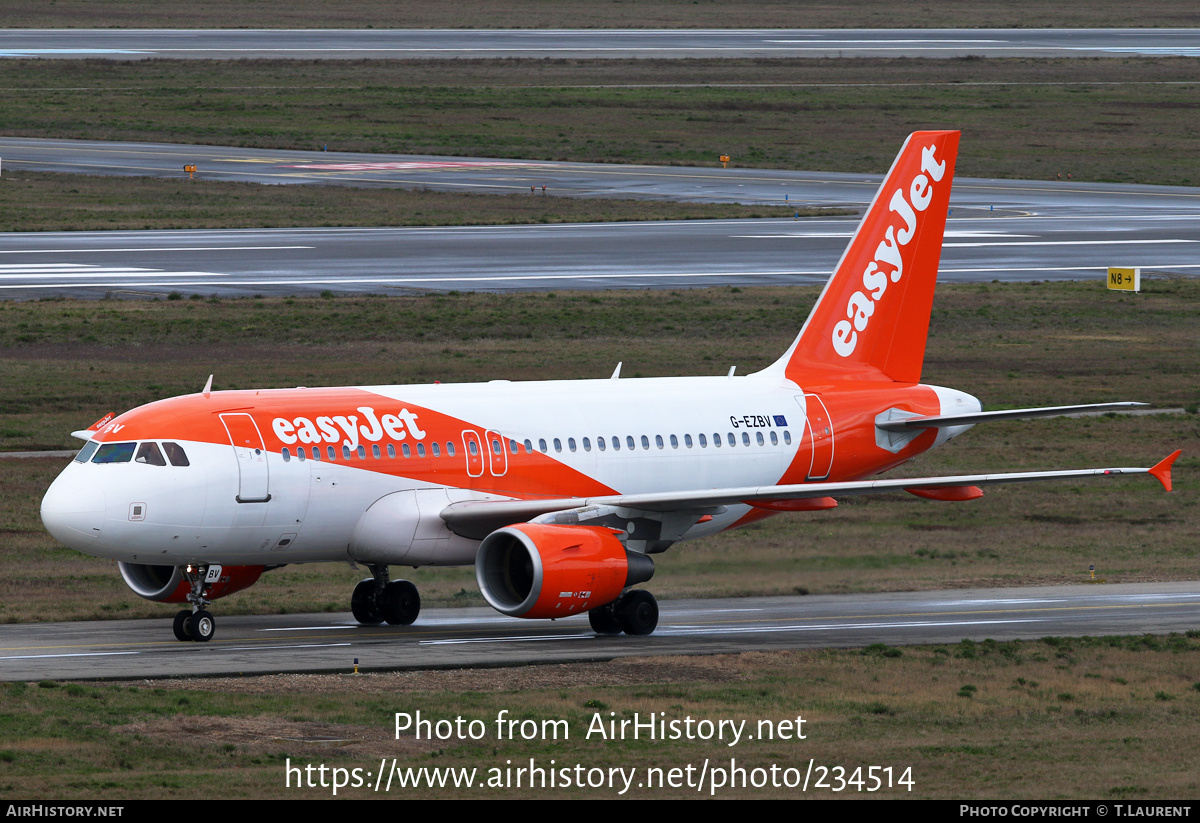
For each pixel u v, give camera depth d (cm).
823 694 10419
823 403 15350
